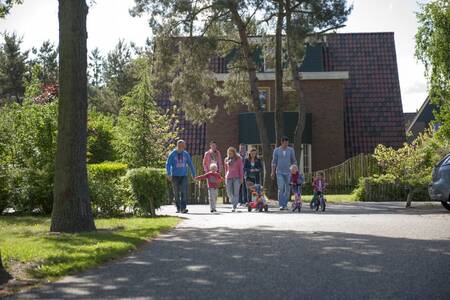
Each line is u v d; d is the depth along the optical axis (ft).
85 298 18.38
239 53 95.20
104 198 49.03
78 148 36.04
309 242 29.66
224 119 114.83
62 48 35.83
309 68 117.29
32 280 21.06
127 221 42.52
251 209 56.54
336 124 113.50
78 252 26.45
